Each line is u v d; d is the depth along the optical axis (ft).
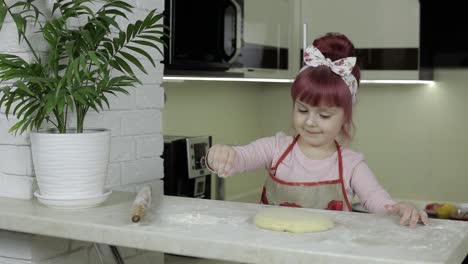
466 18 12.23
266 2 10.29
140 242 4.05
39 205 5.03
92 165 4.88
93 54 4.59
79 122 5.08
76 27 5.55
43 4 5.32
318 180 5.95
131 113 6.27
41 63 5.32
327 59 5.44
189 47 7.73
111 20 4.89
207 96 11.37
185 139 7.61
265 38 10.31
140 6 6.35
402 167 13.09
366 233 4.01
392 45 11.84
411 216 4.25
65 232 4.37
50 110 4.55
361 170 5.90
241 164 5.88
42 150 4.82
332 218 4.49
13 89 5.34
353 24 11.92
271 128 13.79
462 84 12.53
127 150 6.23
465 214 10.05
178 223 4.26
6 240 5.28
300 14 11.87
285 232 4.01
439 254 3.51
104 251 5.87
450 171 12.71
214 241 3.79
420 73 11.92
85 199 4.82
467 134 12.53
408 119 13.00
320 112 5.41
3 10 4.70
